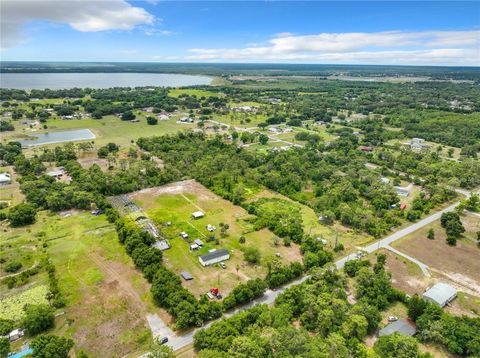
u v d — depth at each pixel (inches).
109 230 4601.4
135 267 3826.3
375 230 4675.2
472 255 4293.8
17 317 3046.3
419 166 7155.5
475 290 3627.0
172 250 4183.1
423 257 4220.0
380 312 3253.0
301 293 3201.3
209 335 2719.0
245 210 5329.7
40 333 2901.1
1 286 3454.7
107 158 7500.0
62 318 3073.3
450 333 2837.1
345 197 5629.9
